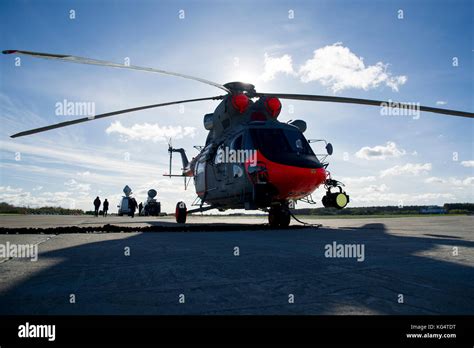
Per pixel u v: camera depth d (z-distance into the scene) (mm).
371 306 2088
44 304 2148
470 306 2090
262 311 2008
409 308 2051
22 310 2045
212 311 2010
